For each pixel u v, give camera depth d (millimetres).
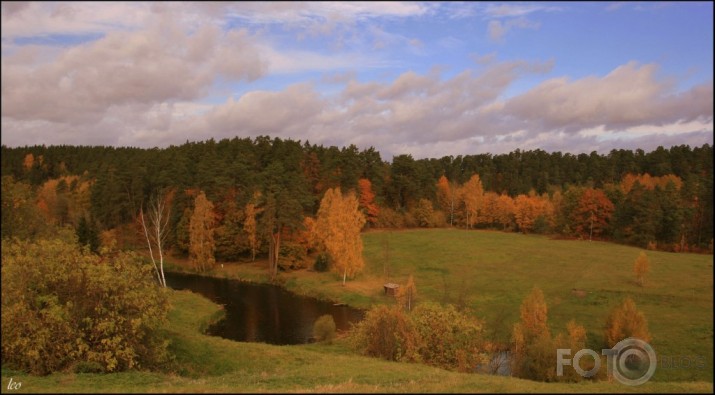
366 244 99875
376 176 122500
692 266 72062
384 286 65062
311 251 92625
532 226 118875
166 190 95000
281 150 117375
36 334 22844
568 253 86625
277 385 19219
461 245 96812
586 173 166625
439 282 69438
